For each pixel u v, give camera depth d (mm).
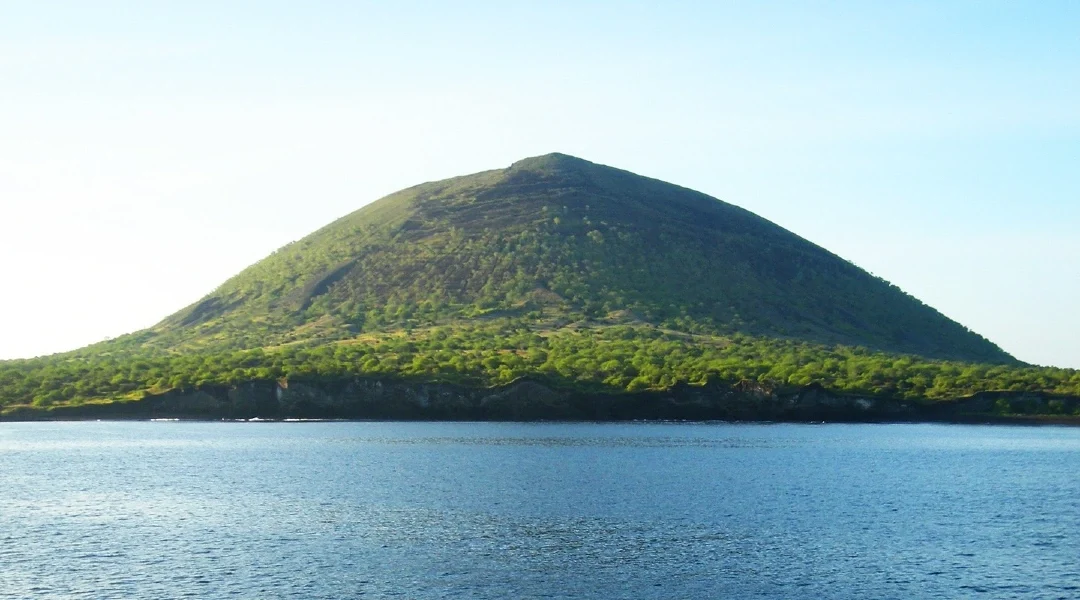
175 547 81438
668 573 73562
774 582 71438
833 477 132250
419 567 74750
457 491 115375
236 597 66812
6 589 68562
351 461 148250
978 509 104562
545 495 112062
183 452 163625
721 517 97562
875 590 69750
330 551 80000
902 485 124625
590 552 80062
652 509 102125
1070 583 72125
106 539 84875
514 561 76812
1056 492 119312
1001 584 71688
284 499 108625
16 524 92438
